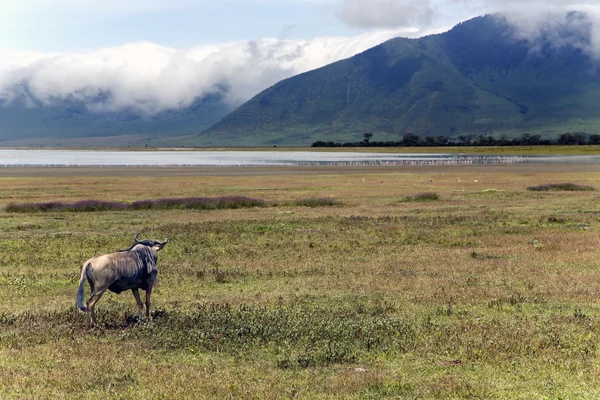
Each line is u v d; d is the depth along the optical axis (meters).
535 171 99.75
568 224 32.50
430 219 34.91
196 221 35.09
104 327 13.42
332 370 10.88
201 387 9.88
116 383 10.09
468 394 9.65
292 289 17.84
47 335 12.82
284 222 33.84
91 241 26.81
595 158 162.38
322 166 120.50
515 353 11.74
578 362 11.19
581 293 17.02
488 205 44.19
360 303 15.95
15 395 9.45
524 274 19.75
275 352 11.88
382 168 111.31
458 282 18.59
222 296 17.00
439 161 146.75
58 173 95.12
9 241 26.94
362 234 29.08
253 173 95.31
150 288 14.12
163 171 101.75
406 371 10.84
